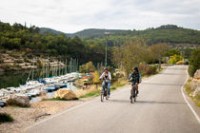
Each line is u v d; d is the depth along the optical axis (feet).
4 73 327.47
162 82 130.00
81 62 552.41
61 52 561.43
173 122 39.68
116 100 62.95
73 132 32.42
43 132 32.07
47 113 45.03
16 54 468.34
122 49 172.96
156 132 33.50
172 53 407.44
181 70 249.96
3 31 586.45
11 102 50.78
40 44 545.44
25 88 161.68
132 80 61.00
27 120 39.06
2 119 37.04
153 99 66.95
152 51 248.93
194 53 146.00
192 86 91.61
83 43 611.06
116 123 37.99
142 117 42.88
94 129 34.17
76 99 63.41
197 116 44.98
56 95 63.77
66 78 240.94
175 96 75.92
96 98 66.85
